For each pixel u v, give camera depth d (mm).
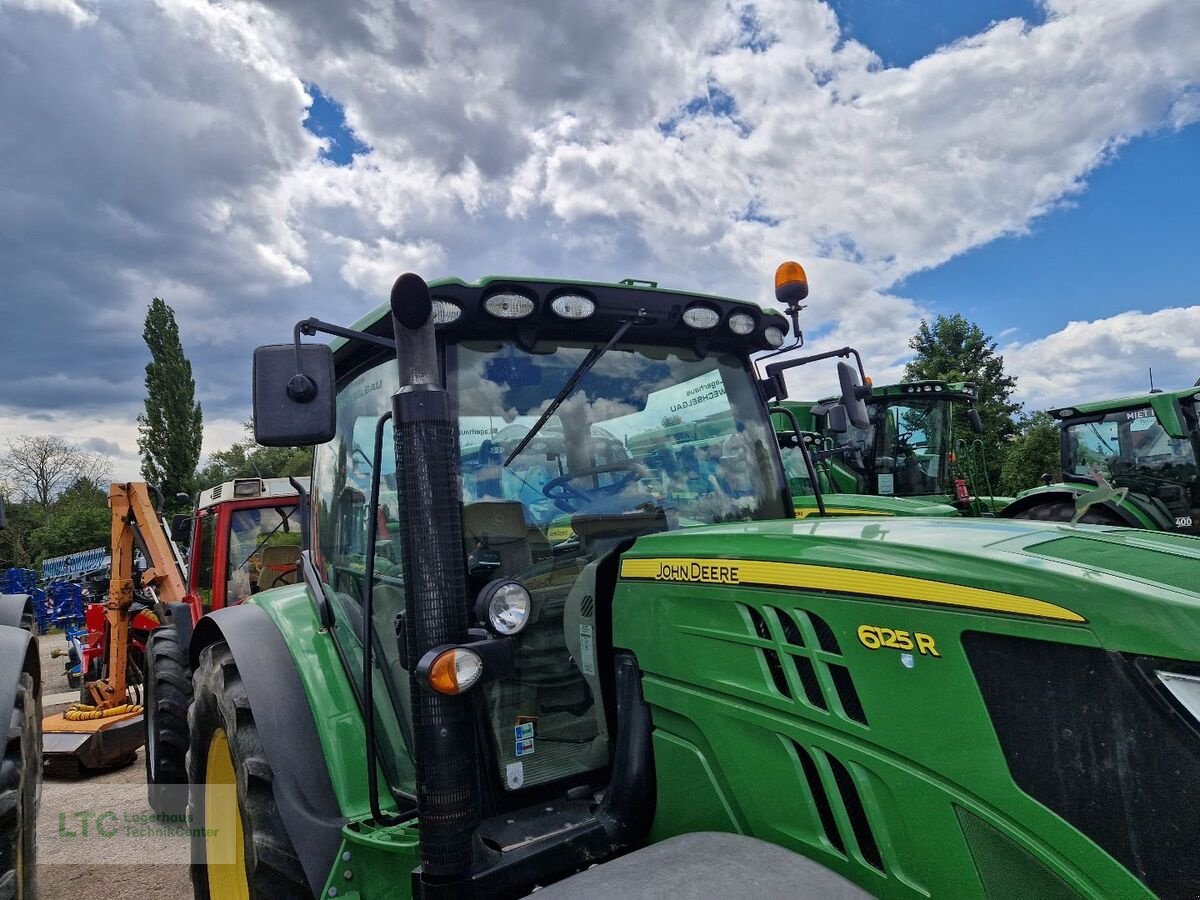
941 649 1515
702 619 1961
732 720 1871
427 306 1952
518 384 2508
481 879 1858
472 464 2389
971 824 1456
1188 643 1259
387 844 2211
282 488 7773
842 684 1680
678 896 1482
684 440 2793
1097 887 1303
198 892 3158
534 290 2443
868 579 1646
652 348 2783
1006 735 1422
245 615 3117
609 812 2137
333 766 2518
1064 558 1499
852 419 3014
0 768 2900
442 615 1875
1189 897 1217
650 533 2643
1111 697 1313
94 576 8109
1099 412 8953
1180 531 8172
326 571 3156
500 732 2293
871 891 1604
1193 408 8164
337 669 2773
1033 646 1407
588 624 2273
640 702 2129
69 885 4117
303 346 1993
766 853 1618
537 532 2463
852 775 1636
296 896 2371
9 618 4125
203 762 3174
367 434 2826
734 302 2809
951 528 1827
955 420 11086
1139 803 1272
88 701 6730
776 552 1844
